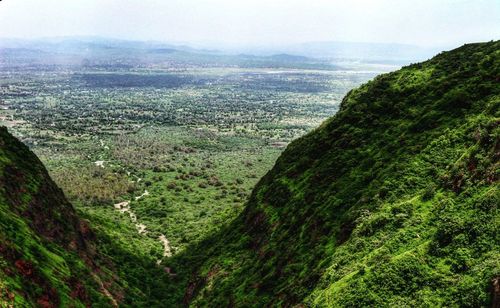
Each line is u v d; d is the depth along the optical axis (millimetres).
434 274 37844
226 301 64125
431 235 42188
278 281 56469
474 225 38812
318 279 48062
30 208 69812
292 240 63000
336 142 75438
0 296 42781
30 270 53188
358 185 60656
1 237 53156
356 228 50625
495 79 62312
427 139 59375
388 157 61812
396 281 39250
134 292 77188
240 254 76188
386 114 73188
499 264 33938
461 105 61656
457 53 80125
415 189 51750
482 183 42750
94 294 64062
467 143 53188
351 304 39812
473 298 33562
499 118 47969
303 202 69000
